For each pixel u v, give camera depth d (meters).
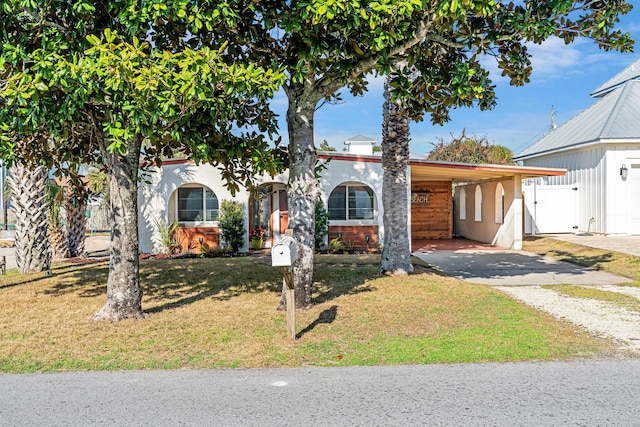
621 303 8.16
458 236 23.39
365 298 8.38
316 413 3.96
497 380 4.68
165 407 4.11
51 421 3.86
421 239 21.77
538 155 23.02
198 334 6.28
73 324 6.81
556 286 9.92
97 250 18.81
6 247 21.92
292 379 4.76
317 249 16.19
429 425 3.72
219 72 5.41
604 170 18.75
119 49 5.44
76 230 15.77
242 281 10.25
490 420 3.80
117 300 7.06
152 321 6.93
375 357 5.41
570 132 21.88
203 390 4.49
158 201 16.23
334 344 5.87
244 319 7.02
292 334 6.02
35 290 9.48
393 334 6.29
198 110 6.25
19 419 3.90
